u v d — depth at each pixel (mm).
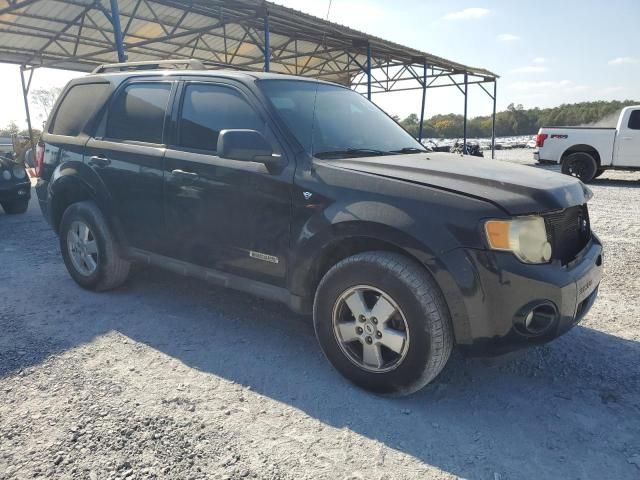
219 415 2561
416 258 2564
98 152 4066
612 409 2676
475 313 2449
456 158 3367
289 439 2379
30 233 7074
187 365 3092
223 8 12000
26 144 22172
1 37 15203
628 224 7812
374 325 2701
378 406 2676
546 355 3297
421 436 2424
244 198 3156
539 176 2893
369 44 14344
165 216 3631
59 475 2090
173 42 17141
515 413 2635
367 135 3596
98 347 3309
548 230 2566
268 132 3135
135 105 3975
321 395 2779
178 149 3551
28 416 2504
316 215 2848
